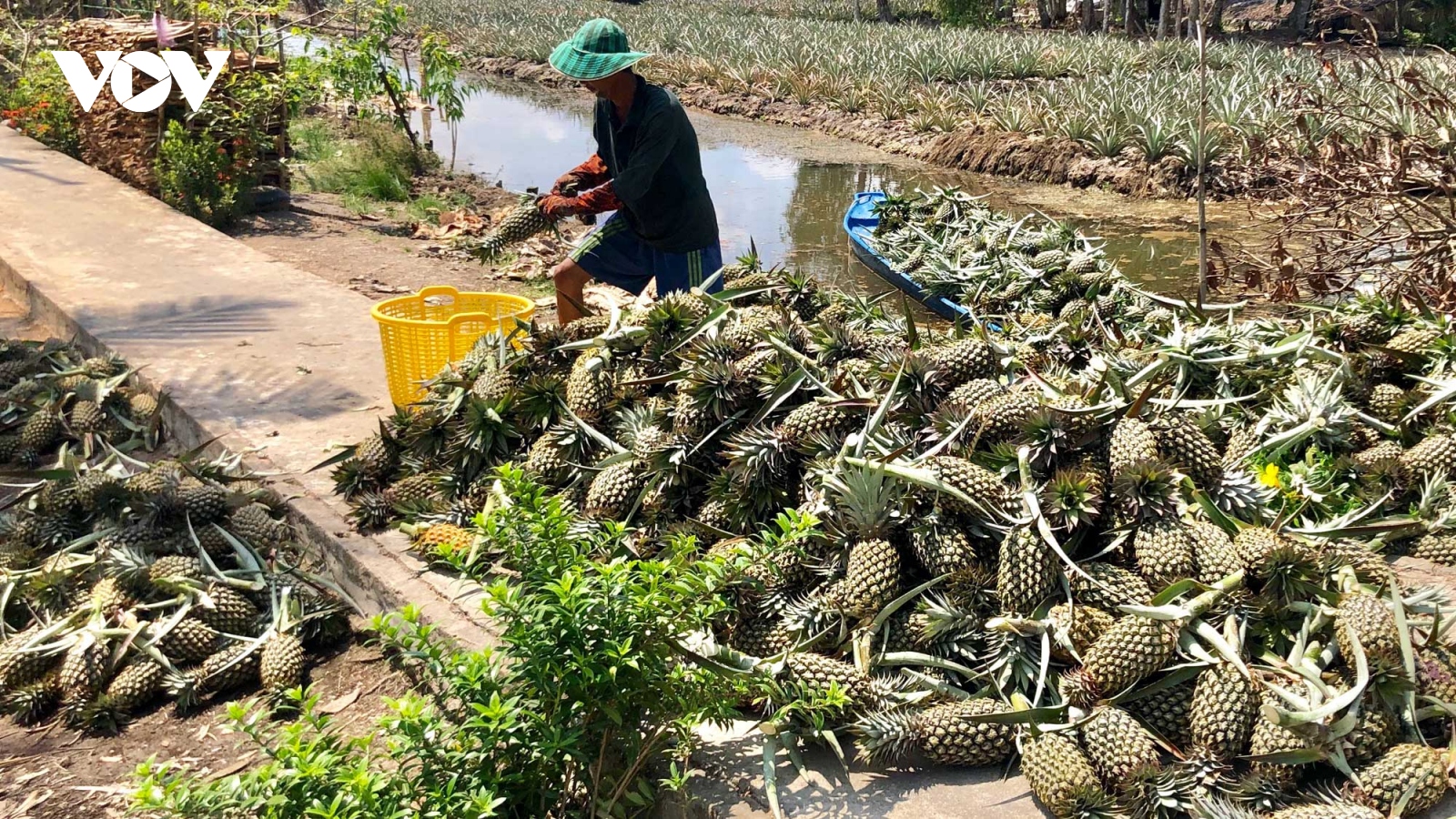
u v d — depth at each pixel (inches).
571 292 220.7
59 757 133.6
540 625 101.1
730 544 132.8
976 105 805.9
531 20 1521.9
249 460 185.6
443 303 216.5
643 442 146.3
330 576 161.6
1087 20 1393.9
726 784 108.6
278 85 442.9
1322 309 198.2
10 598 157.2
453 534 151.3
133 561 155.6
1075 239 356.5
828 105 892.0
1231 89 694.5
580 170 229.0
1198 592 113.8
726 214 566.9
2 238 313.9
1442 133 303.9
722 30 1327.5
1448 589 128.6
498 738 99.7
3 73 601.0
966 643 117.6
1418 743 103.9
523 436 165.5
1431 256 286.4
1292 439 149.3
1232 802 100.3
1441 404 160.6
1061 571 117.5
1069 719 108.0
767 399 144.1
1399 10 1133.1
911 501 123.8
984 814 103.3
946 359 142.6
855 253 449.4
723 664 116.0
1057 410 127.5
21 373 230.2
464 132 786.2
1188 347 163.9
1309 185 308.8
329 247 397.4
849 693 112.5
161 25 403.2
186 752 133.9
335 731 129.1
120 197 366.3
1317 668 106.2
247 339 241.0
